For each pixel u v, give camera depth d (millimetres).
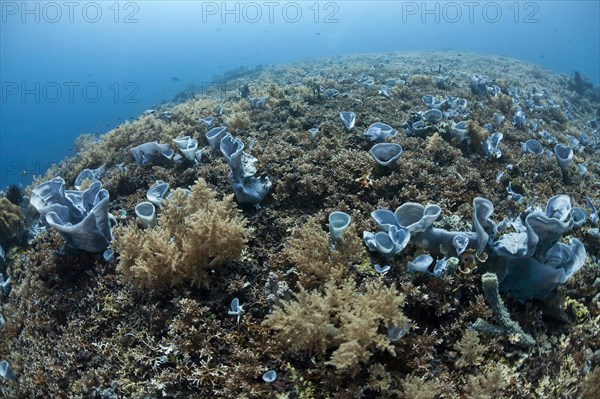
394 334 1019
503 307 1138
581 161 2348
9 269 1785
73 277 1428
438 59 6789
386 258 1258
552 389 1049
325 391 974
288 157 1748
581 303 1294
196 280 1204
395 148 1663
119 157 2105
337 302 1040
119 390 1052
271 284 1154
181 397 1000
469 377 992
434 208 1289
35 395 1171
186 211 1353
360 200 1529
